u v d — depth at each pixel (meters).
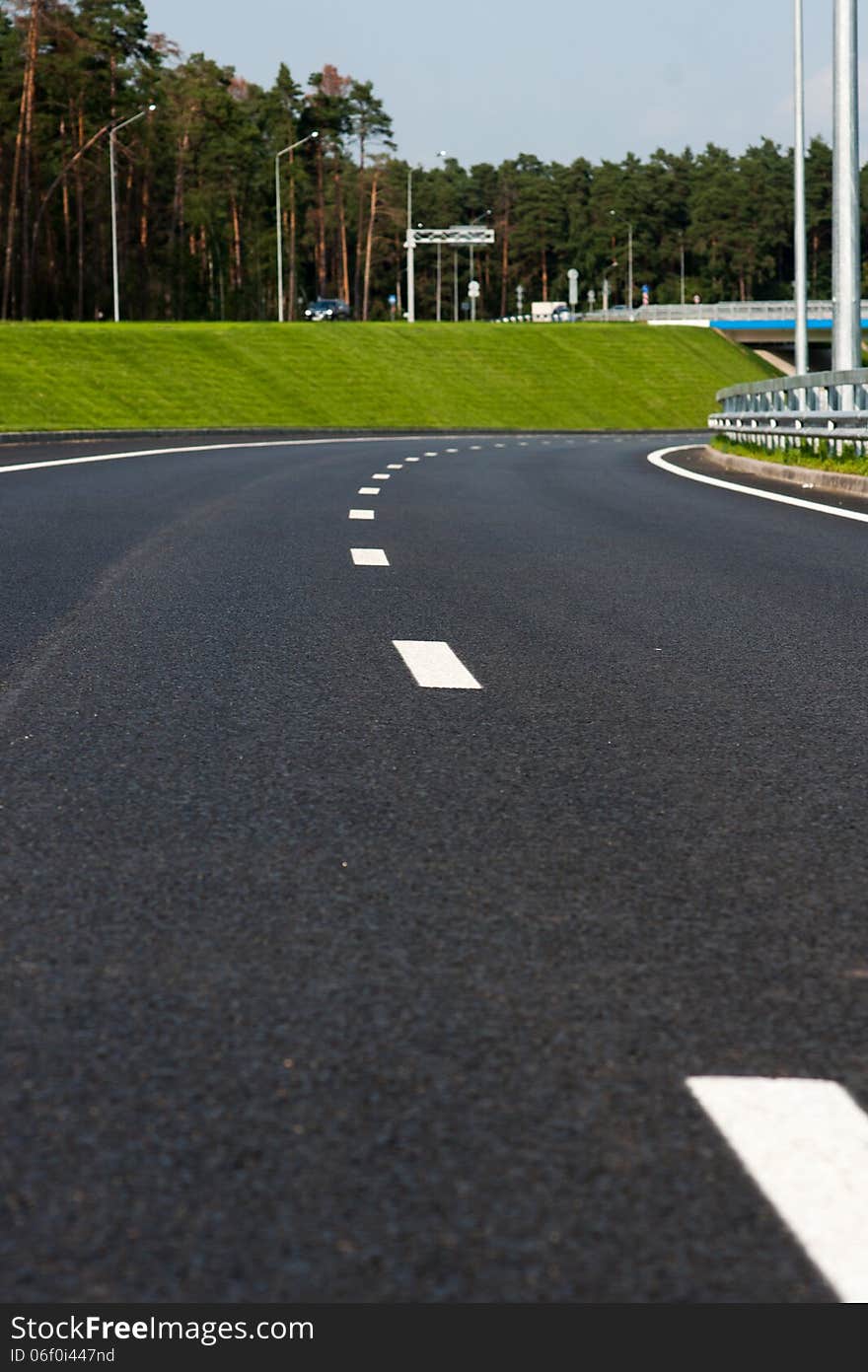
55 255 140.62
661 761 6.22
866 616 10.54
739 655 8.93
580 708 7.31
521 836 5.07
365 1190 2.67
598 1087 3.12
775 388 29.86
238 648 8.85
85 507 19.14
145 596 11.06
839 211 27.59
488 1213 2.59
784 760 6.27
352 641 9.18
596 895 4.46
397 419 89.25
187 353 89.81
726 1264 2.44
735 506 20.73
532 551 14.61
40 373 78.50
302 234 187.75
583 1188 2.69
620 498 22.31
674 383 108.75
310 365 94.62
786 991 3.70
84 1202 2.61
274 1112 2.99
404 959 3.89
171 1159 2.78
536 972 3.81
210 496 21.45
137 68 143.88
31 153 126.50
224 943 3.99
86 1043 3.32
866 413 23.80
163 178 158.75
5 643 8.91
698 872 4.70
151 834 5.01
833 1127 2.94
